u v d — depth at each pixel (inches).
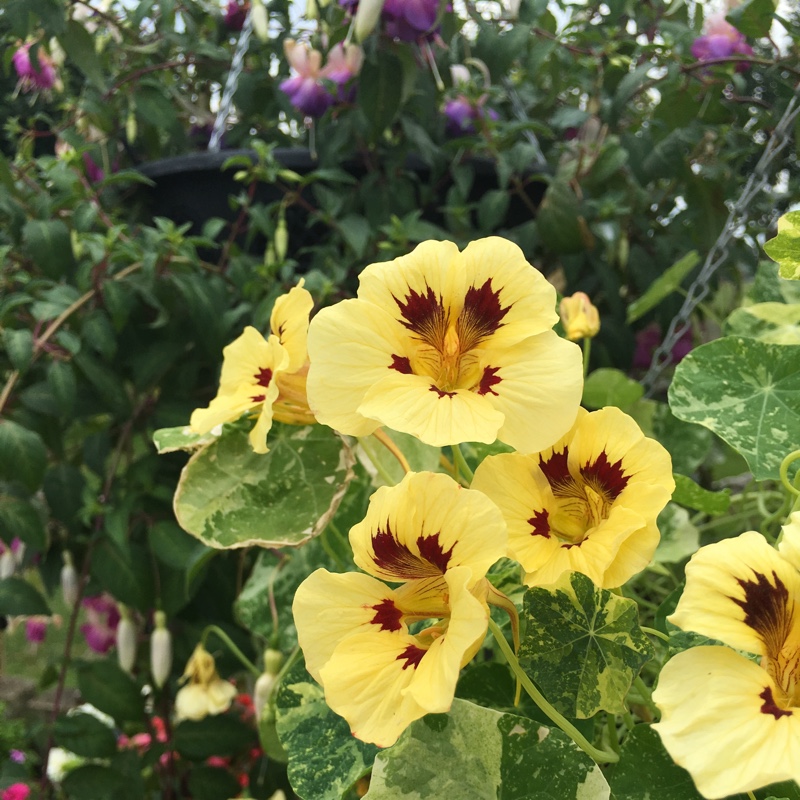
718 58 18.8
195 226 21.0
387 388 8.0
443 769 7.7
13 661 38.2
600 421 8.3
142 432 19.9
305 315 9.4
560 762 7.5
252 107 23.8
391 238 18.6
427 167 20.2
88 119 22.8
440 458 10.2
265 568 13.5
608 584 7.8
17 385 18.6
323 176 18.7
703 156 23.2
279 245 18.8
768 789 7.7
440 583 7.8
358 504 11.7
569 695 8.0
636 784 7.6
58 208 18.7
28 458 16.3
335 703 7.1
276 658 12.8
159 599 18.2
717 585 6.7
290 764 9.1
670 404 9.9
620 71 20.8
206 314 17.6
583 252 20.2
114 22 21.7
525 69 23.8
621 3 21.0
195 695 17.3
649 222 22.8
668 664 6.5
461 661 6.7
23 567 20.9
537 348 8.2
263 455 10.5
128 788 19.2
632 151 20.2
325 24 21.0
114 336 17.6
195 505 10.3
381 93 18.5
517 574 9.3
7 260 19.7
